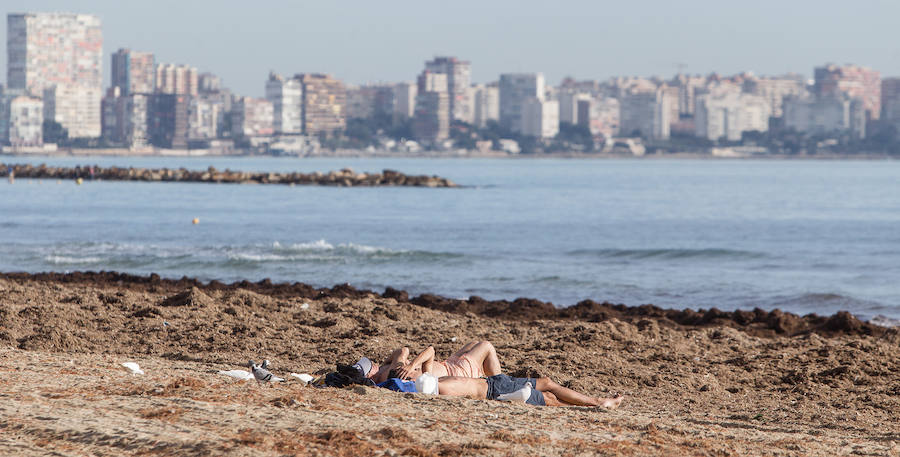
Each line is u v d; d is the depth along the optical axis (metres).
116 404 12.84
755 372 21.56
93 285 37.69
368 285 46.66
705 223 103.00
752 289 47.06
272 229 88.12
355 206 130.25
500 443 11.43
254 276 49.53
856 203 145.00
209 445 10.80
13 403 12.77
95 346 22.36
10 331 23.08
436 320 28.12
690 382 20.36
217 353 21.80
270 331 24.42
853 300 43.25
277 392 14.16
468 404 14.11
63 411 12.34
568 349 23.17
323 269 52.59
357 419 12.40
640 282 49.12
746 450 12.05
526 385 15.63
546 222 102.75
